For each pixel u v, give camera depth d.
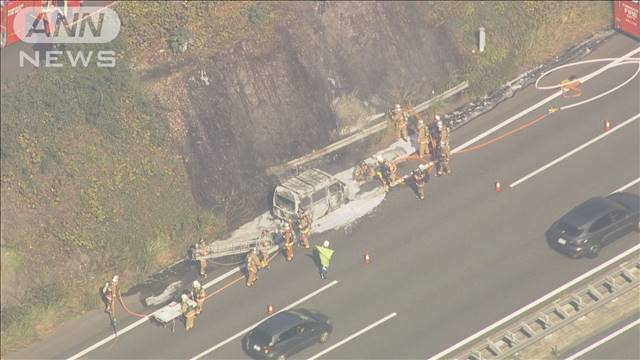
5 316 177.75
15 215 184.00
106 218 185.00
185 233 188.00
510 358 165.38
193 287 176.25
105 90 191.38
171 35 199.25
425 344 168.88
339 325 173.25
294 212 186.00
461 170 194.00
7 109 190.12
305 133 197.75
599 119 198.62
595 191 187.12
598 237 176.12
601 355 163.88
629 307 170.12
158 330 176.38
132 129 190.75
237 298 179.50
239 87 196.00
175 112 192.62
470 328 170.25
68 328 178.00
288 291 179.38
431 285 177.12
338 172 196.38
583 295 172.25
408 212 188.75
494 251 180.75
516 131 199.00
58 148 187.75
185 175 190.38
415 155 197.75
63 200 185.25
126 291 182.12
